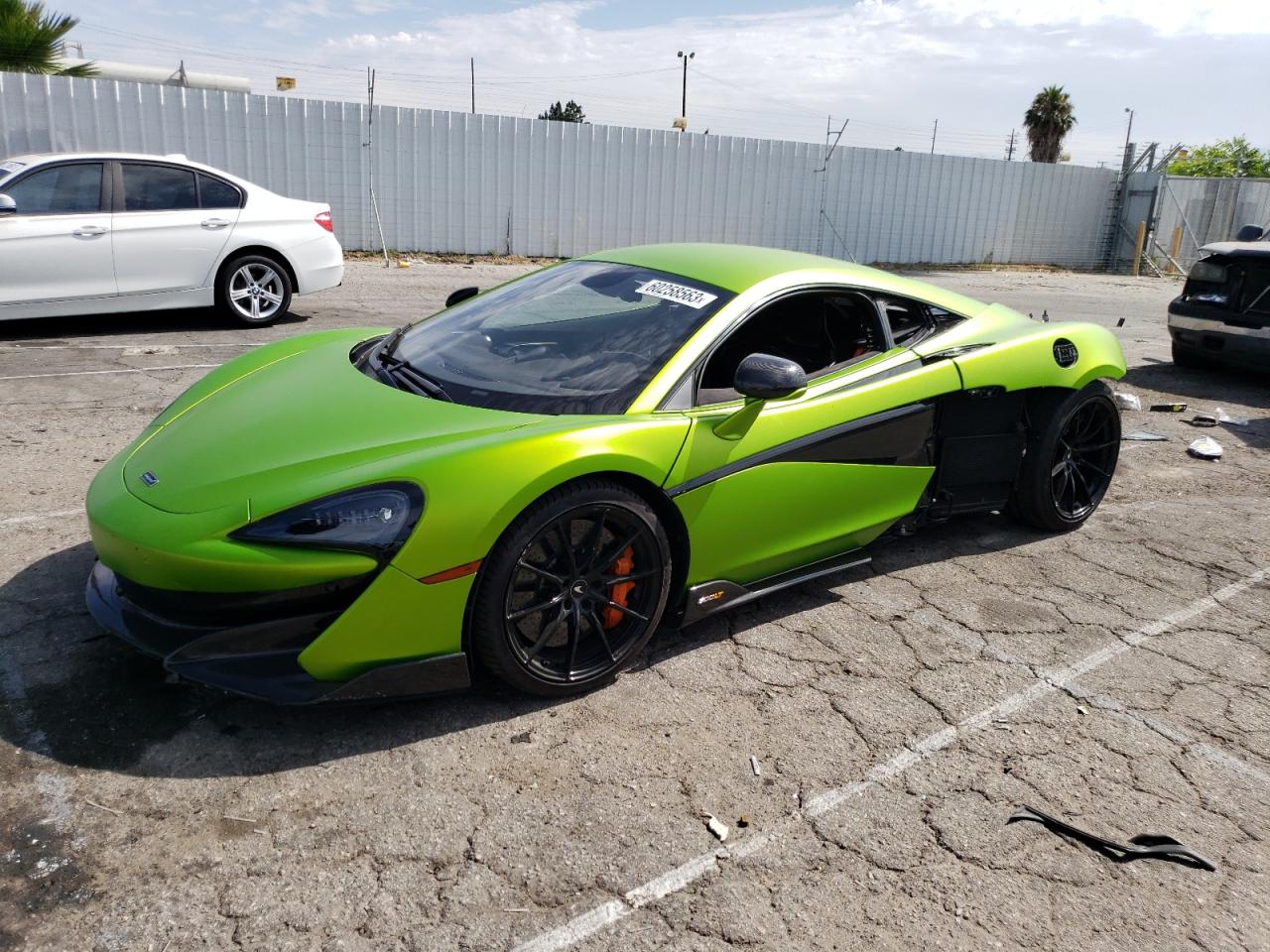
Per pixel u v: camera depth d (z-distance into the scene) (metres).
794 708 2.90
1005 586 3.87
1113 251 22.86
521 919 2.03
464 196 15.30
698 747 2.68
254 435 2.84
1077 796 2.55
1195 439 6.19
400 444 2.69
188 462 2.76
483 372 3.17
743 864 2.23
